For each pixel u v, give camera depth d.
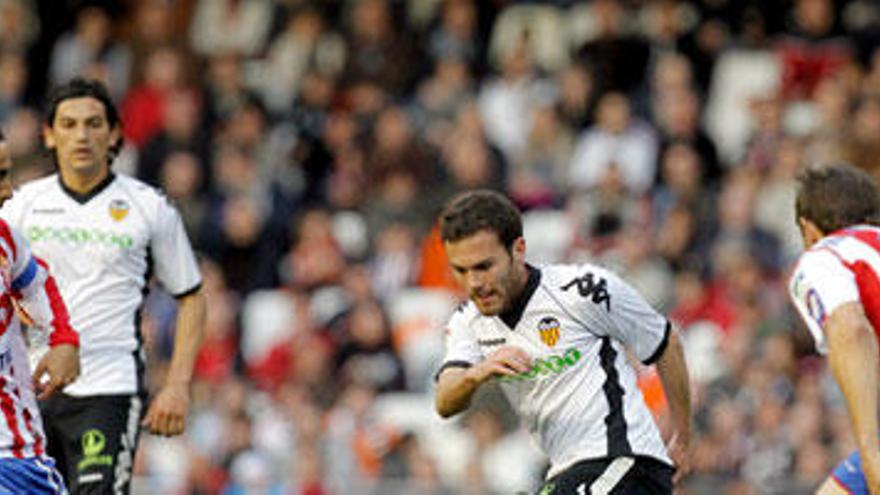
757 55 62.56
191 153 58.53
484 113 60.91
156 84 62.25
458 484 44.62
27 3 65.75
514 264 24.86
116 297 29.00
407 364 50.97
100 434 28.45
